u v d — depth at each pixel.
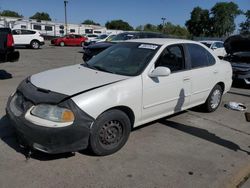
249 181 3.65
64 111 3.50
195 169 3.83
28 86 4.00
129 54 4.80
